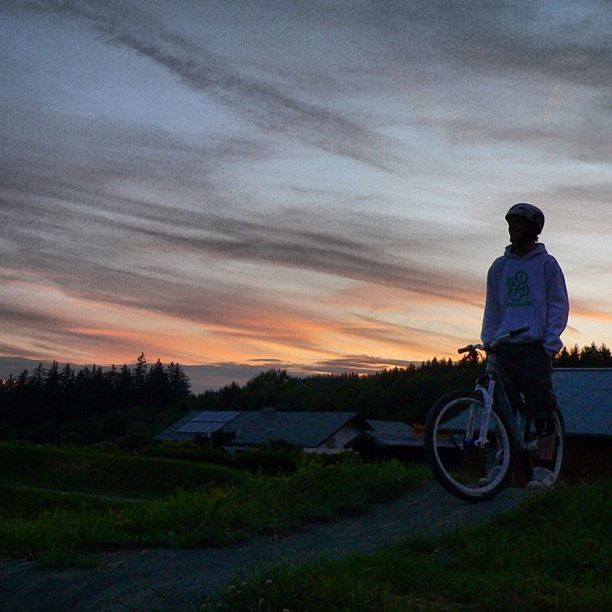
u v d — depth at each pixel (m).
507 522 6.13
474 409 6.78
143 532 7.09
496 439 6.98
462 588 4.82
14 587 5.75
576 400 25.61
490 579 4.95
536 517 6.17
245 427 73.19
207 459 40.06
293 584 4.66
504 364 6.81
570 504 6.29
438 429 6.77
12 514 20.95
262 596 4.60
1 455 33.97
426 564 5.25
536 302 6.72
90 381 154.62
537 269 6.75
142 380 157.12
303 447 65.00
